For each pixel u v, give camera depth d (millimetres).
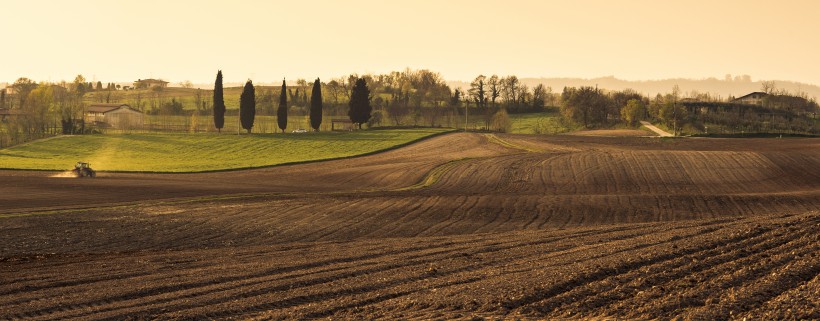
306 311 23500
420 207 62312
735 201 70188
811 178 93500
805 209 65875
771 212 63938
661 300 23859
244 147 148625
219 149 146750
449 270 30156
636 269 28766
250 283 28125
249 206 61750
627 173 95688
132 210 58406
